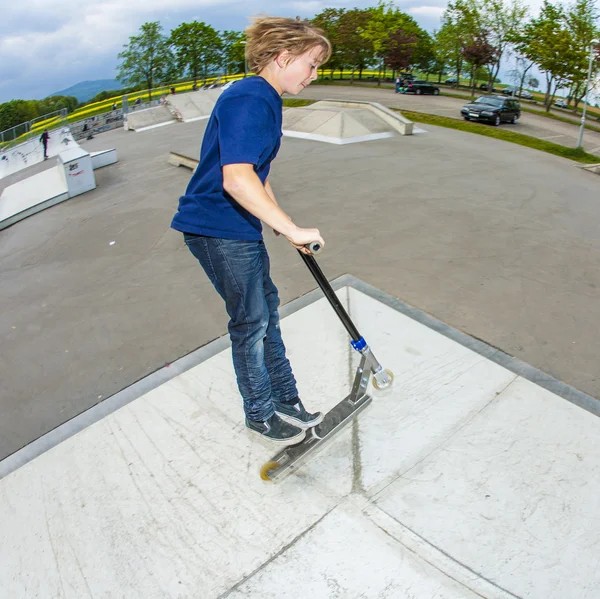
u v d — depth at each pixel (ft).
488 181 26.78
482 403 8.57
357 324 11.18
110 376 11.12
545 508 6.65
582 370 9.78
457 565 5.99
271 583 5.98
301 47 5.16
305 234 5.09
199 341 12.08
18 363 12.32
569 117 125.29
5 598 6.19
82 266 18.94
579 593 5.63
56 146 70.13
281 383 6.98
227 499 7.15
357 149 37.58
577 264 15.20
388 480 7.20
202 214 5.49
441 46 171.53
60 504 7.43
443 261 15.40
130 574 6.29
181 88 114.73
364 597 5.73
